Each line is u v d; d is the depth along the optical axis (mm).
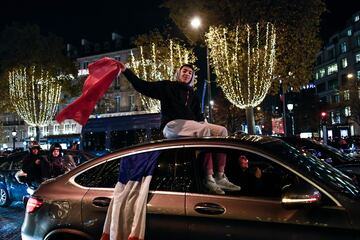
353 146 28016
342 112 69312
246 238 3529
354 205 3369
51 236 4340
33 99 34562
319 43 17906
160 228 3844
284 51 17922
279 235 3438
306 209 3436
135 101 53062
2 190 11539
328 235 3307
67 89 36719
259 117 48219
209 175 3955
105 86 4723
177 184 3996
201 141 4117
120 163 4324
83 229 4207
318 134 54469
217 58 18172
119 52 55625
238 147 3947
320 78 86125
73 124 55875
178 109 4648
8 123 65688
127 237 3939
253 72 17750
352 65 72812
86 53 59281
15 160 11773
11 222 9477
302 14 17297
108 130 20406
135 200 4012
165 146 4207
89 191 4352
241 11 17234
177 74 4945
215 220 3670
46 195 4551
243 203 3674
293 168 3676
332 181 3672
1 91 34875
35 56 34375
